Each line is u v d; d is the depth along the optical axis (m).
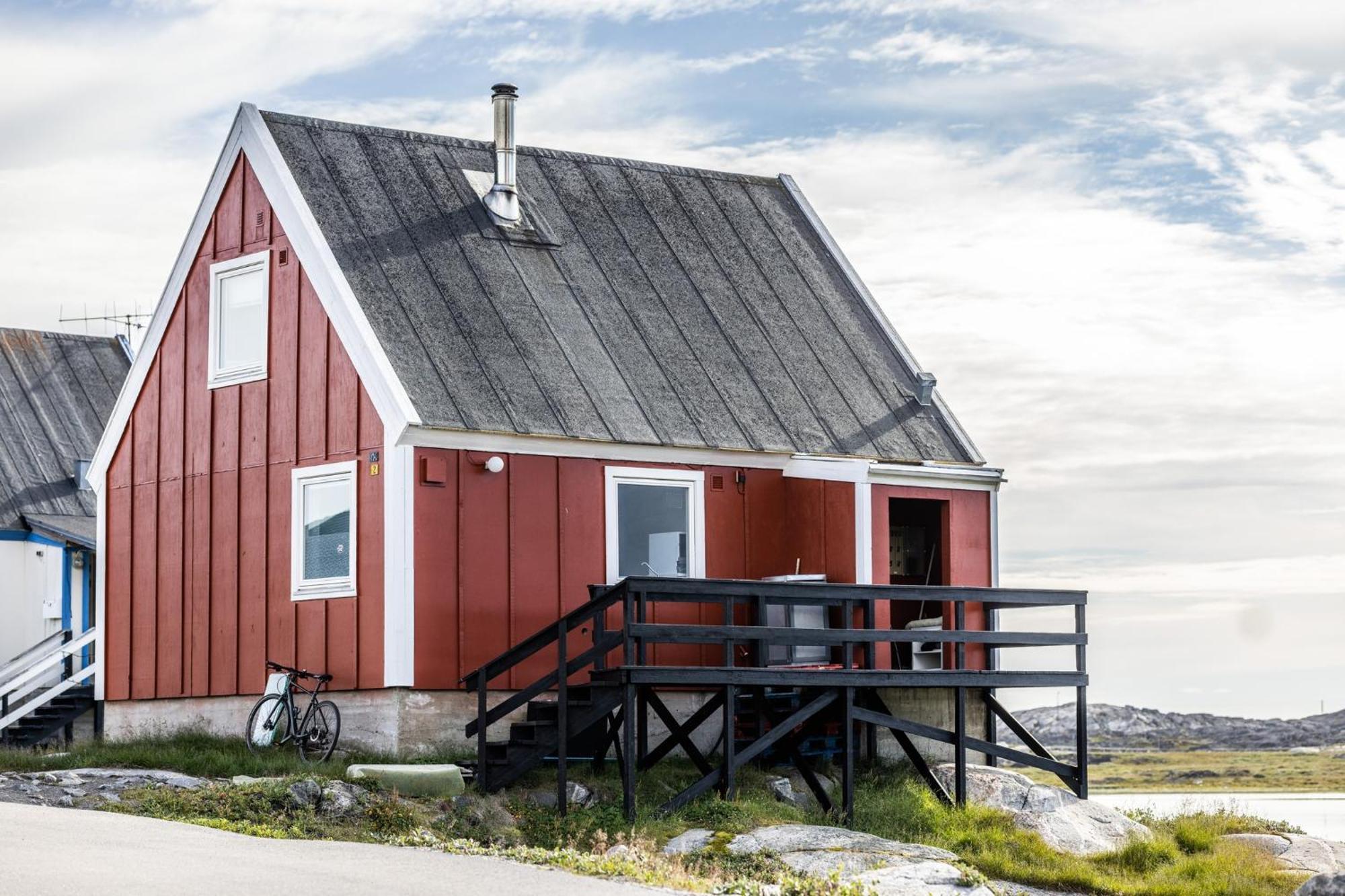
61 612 33.41
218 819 16.30
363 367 21.19
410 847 15.77
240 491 22.95
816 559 23.19
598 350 23.33
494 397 21.56
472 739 20.77
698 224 26.84
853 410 25.00
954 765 21.97
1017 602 21.56
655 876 14.38
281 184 22.70
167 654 23.78
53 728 28.34
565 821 17.81
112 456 25.06
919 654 23.05
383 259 22.56
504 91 24.72
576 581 21.72
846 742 19.81
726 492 23.11
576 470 21.89
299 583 21.88
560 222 25.20
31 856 13.05
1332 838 26.16
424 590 20.58
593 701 18.73
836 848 17.06
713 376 24.11
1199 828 21.92
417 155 24.69
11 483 34.78
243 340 23.36
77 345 39.16
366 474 21.06
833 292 27.20
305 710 21.44
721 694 19.62
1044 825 20.39
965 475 24.31
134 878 12.27
